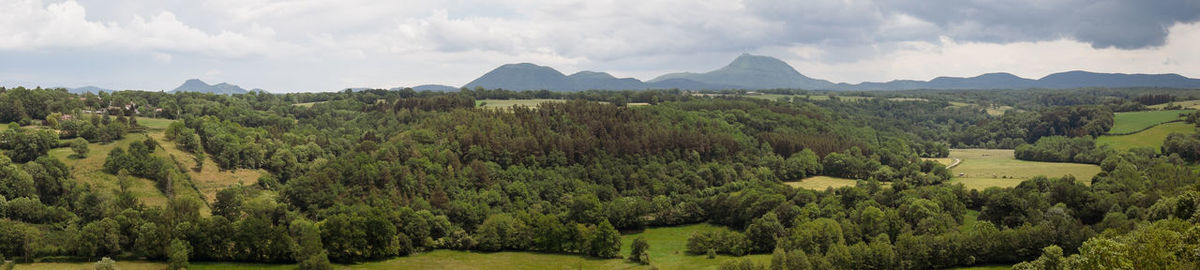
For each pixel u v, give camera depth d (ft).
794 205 515.91
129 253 419.95
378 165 557.33
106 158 529.04
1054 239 388.78
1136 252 271.90
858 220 472.44
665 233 545.44
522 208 557.33
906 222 463.83
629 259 454.81
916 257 385.09
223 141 592.19
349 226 445.78
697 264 428.56
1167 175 530.68
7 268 374.63
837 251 376.89
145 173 520.42
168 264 404.16
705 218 585.22
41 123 629.92
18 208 431.02
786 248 417.08
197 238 421.59
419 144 628.69
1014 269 338.54
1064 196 479.00
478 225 515.09
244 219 450.30
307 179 524.11
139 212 442.09
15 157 505.66
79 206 456.04
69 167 506.89
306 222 455.63
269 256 427.74
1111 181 536.42
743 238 460.14
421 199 531.50
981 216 488.44
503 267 437.99
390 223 458.09
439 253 475.72
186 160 561.02
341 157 600.39
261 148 599.98
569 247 484.74
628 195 614.75
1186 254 269.85
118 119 627.87
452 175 578.25
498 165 618.85
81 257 404.57
